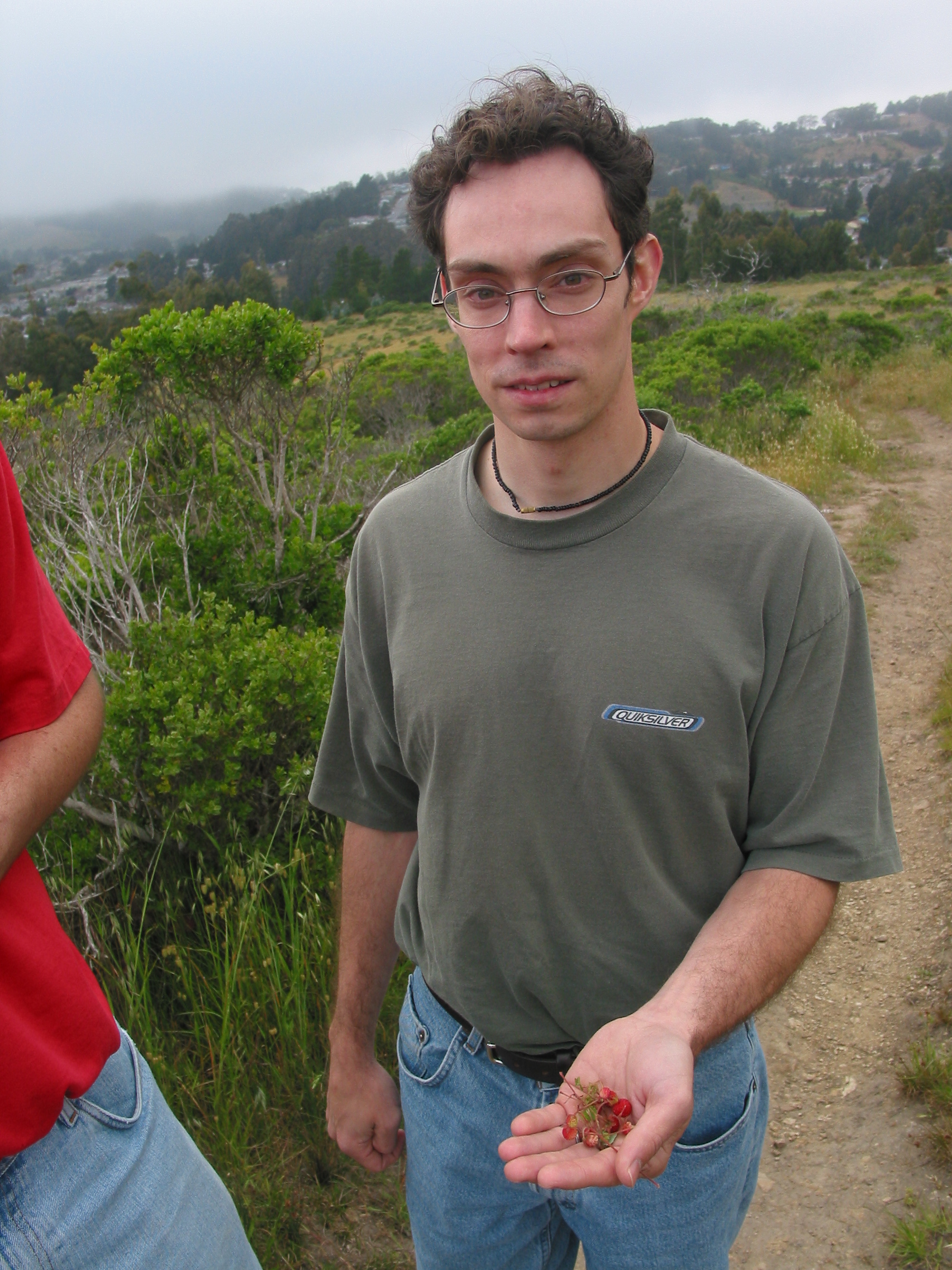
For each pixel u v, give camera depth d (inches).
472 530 48.9
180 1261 47.1
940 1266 80.0
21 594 43.8
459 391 605.6
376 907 62.1
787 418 426.6
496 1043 52.7
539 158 42.8
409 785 60.6
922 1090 97.8
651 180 46.0
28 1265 41.4
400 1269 78.0
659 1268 51.9
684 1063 36.7
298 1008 87.6
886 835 46.9
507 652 46.8
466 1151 55.4
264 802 110.8
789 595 44.0
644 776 45.7
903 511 312.7
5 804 42.0
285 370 155.2
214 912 93.4
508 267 43.1
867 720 46.6
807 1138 97.5
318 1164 85.0
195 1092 83.1
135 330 152.2
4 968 41.9
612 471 46.4
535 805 47.4
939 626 226.4
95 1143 44.9
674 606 44.6
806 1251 85.0
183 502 161.8
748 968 43.1
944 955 117.2
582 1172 34.1
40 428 149.7
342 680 59.1
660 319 854.5
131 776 104.9
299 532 162.4
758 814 48.4
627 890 47.7
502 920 49.8
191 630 121.4
